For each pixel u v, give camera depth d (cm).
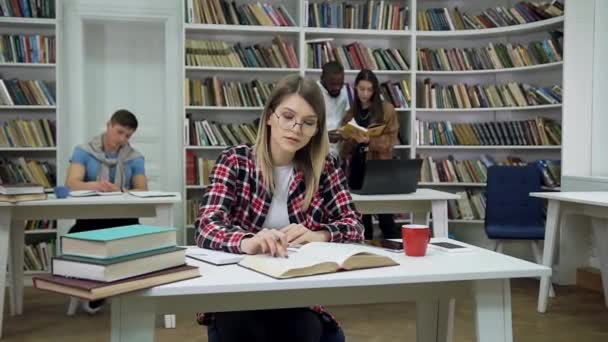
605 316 340
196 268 123
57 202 282
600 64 428
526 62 467
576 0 423
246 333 155
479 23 486
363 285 128
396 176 323
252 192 167
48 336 298
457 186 502
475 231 503
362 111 391
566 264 428
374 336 301
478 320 134
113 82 492
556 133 454
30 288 416
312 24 471
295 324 153
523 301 376
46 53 441
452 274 127
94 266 109
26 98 439
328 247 142
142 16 472
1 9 431
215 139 465
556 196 327
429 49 492
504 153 504
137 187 367
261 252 142
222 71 480
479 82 509
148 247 118
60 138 445
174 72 480
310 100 156
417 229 147
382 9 480
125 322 117
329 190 177
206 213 160
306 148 170
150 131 499
